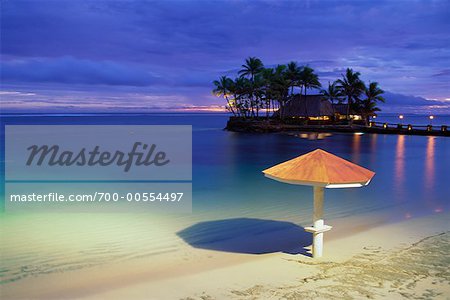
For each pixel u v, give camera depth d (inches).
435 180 719.7
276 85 2488.9
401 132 2079.2
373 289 243.0
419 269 275.4
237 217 438.3
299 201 526.9
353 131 2202.3
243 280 259.6
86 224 407.5
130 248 329.7
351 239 349.4
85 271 279.4
